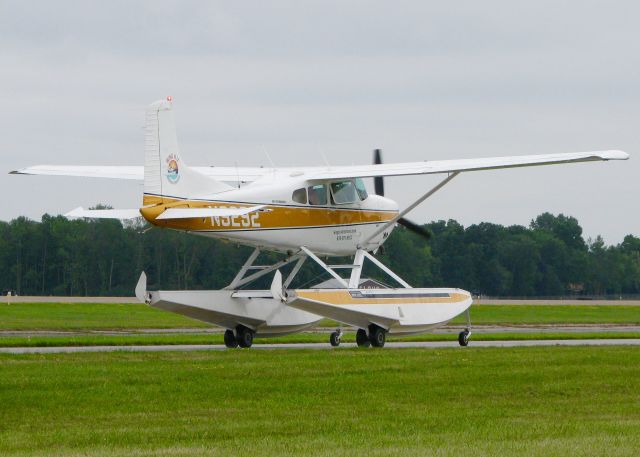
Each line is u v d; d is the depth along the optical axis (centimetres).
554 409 4066
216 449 3222
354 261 7231
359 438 3416
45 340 7175
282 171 7300
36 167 7256
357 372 4997
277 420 3772
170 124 6362
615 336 8725
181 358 5594
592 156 6381
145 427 3634
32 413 3866
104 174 7094
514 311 15912
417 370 5097
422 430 3581
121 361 5359
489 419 3812
